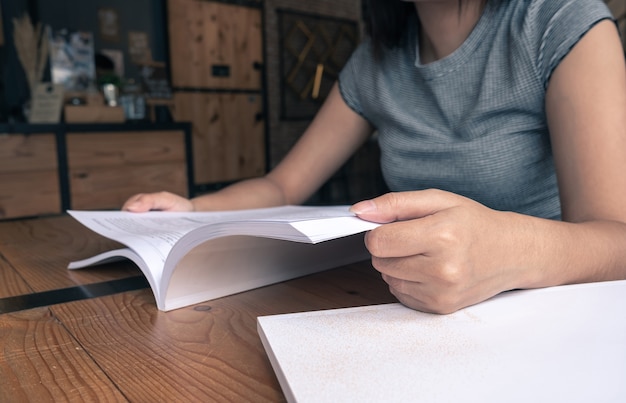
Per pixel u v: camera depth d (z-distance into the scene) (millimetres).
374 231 411
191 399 331
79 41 4199
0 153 2803
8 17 3934
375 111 1016
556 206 879
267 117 5473
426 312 423
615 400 283
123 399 333
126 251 593
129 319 487
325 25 5781
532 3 750
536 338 364
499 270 418
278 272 593
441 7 840
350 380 309
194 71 4922
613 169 588
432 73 875
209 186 5156
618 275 502
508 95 789
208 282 531
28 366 387
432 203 429
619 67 649
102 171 3148
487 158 834
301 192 1084
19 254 793
